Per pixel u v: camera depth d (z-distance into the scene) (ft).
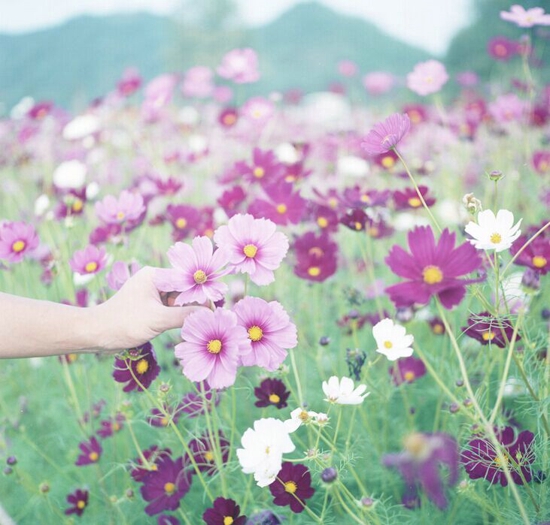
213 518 3.80
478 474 3.66
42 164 11.08
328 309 6.93
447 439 2.84
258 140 9.67
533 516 3.71
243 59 8.05
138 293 3.30
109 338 3.29
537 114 8.68
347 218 5.16
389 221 6.82
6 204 9.16
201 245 3.28
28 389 6.96
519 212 7.43
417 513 4.35
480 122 10.14
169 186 6.79
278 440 3.34
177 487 4.25
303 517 4.44
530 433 3.70
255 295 6.20
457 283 2.99
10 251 4.99
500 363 4.33
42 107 10.90
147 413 4.20
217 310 3.20
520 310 3.20
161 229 7.02
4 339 3.19
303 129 12.09
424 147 9.55
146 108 9.54
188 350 3.21
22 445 6.15
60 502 5.40
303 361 5.39
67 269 5.66
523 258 3.75
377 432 5.10
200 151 9.36
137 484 5.21
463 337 5.48
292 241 5.89
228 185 6.93
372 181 8.21
